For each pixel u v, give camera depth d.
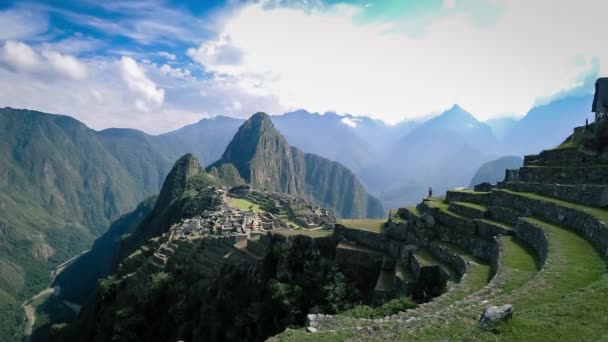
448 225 31.25
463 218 29.97
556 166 34.38
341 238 39.25
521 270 18.89
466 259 24.94
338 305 33.00
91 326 74.56
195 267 56.38
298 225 79.88
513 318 11.74
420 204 40.88
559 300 13.23
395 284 28.22
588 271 16.30
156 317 57.12
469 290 18.86
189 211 124.19
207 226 77.38
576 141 38.28
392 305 22.81
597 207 23.33
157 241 85.56
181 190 181.38
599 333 10.66
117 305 67.25
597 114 36.62
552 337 10.62
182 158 199.75
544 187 29.44
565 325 11.20
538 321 11.59
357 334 14.62
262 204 127.50
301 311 35.56
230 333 40.12
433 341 12.36
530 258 20.91
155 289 58.38
